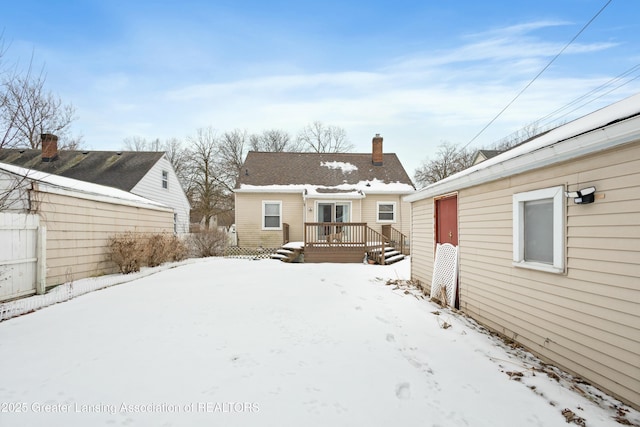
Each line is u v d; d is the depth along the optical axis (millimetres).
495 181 4578
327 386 2684
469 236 5305
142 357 3143
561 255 3289
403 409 2416
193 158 33000
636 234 2564
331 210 15500
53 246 6617
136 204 9828
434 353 3545
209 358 3148
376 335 3955
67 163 16656
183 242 12328
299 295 5922
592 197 2939
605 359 2805
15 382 2623
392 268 10109
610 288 2771
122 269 8461
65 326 4078
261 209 15758
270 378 2777
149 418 2170
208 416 2205
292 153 18766
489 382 2922
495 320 4535
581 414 2443
